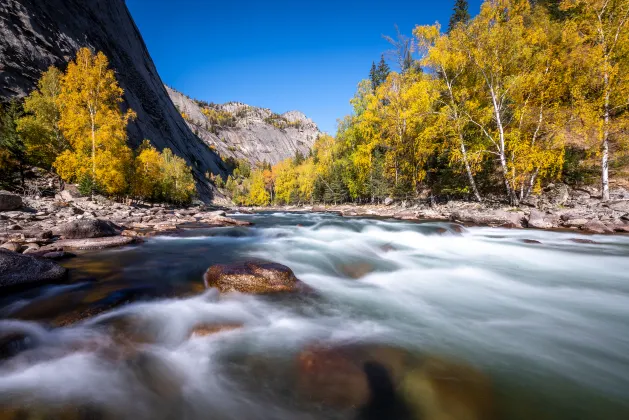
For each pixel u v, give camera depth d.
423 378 2.78
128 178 29.83
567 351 3.40
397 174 26.78
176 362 3.07
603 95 14.33
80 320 3.81
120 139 23.69
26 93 36.50
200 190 82.38
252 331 3.79
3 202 13.90
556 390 2.67
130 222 14.78
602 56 14.06
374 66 48.28
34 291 4.79
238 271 5.31
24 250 7.22
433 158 27.62
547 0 27.97
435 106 21.72
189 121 190.50
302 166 67.50
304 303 4.80
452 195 23.53
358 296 5.26
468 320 4.29
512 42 15.82
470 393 2.57
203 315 4.15
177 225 14.88
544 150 15.48
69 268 6.26
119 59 68.75
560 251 8.76
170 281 5.56
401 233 11.66
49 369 2.86
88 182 23.05
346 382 2.67
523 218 13.53
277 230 12.80
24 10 43.81
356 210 27.05
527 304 4.96
